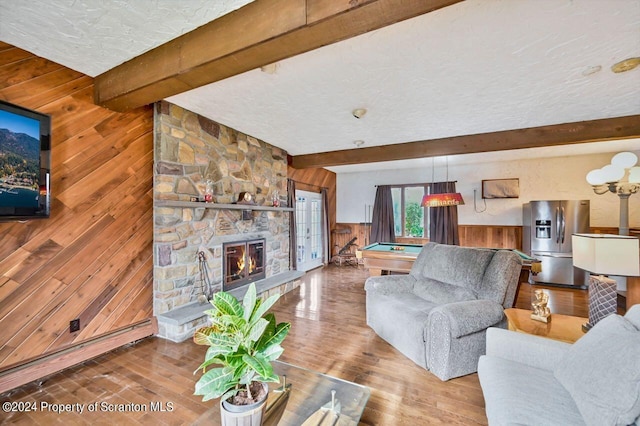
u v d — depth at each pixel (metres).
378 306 3.07
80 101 2.47
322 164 5.46
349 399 1.62
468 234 6.53
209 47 1.87
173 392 2.08
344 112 3.35
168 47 2.07
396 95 2.87
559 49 2.08
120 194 2.76
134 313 2.88
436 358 2.32
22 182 2.03
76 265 2.44
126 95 2.36
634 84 2.60
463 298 2.67
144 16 1.78
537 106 3.12
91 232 2.54
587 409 1.17
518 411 1.24
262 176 4.65
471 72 2.41
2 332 2.05
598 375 1.21
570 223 5.02
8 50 2.06
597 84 2.61
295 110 3.30
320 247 7.36
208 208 3.55
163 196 3.04
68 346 2.39
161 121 3.01
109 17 1.79
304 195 6.55
